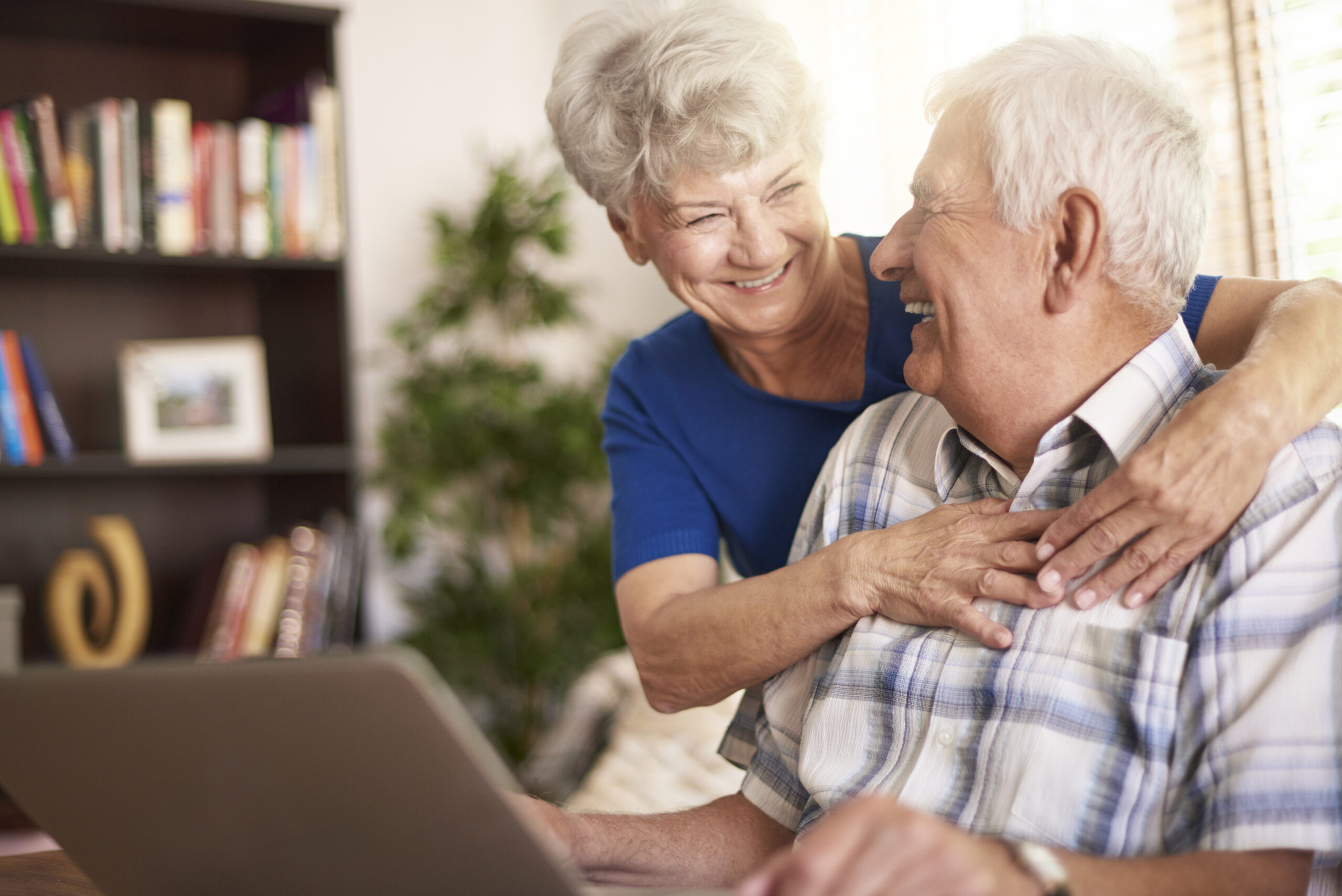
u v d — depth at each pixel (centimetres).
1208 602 77
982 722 85
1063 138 82
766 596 103
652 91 110
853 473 108
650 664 117
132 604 254
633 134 115
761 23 112
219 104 294
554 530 344
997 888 59
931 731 87
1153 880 67
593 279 360
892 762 90
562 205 345
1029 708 82
